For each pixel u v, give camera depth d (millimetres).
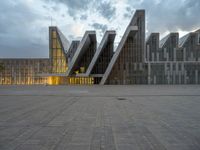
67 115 6242
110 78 33594
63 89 20906
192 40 36094
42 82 38875
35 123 5129
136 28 30172
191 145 3445
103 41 31188
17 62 39156
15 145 3449
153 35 36812
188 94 13930
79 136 3965
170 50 36406
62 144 3490
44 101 10180
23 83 38969
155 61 35438
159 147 3352
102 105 8609
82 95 13570
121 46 31562
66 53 38188
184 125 4910
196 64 33062
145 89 20234
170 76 33031
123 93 15195
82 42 31703
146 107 7996
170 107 7996
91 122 5223
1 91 17812
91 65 32281
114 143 3553
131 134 4121
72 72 35375
